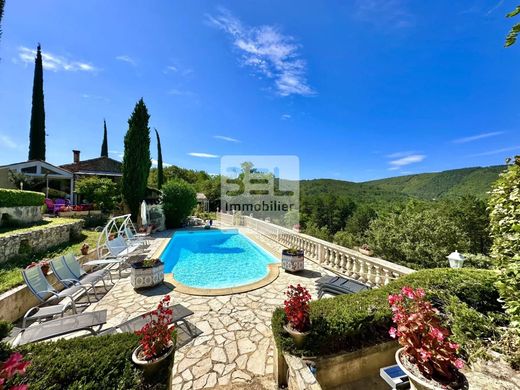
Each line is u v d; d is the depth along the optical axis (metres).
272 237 13.16
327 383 2.71
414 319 2.03
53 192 18.77
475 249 20.48
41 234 7.64
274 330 2.89
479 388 2.13
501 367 2.39
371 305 3.21
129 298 5.23
